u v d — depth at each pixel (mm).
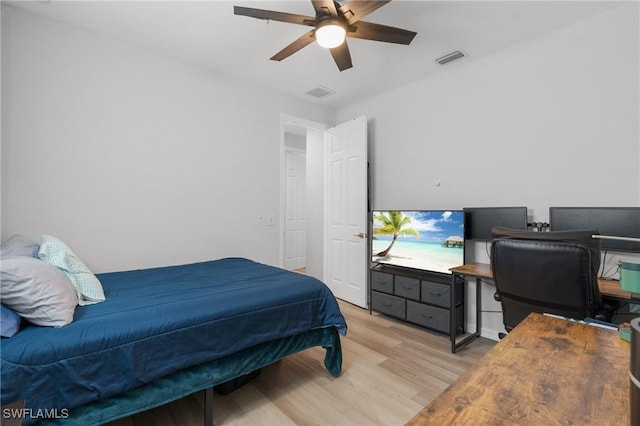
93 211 2553
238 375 1740
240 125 3459
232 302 1747
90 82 2535
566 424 569
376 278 3451
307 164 5168
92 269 2543
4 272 1221
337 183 4137
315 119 4211
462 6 2172
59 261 1607
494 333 2863
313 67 3172
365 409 1843
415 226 3232
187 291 1897
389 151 3746
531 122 2604
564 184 2436
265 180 3686
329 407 1859
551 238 1745
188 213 3086
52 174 2371
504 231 1979
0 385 1070
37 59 2309
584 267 1573
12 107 2211
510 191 2732
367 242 3807
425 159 3375
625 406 618
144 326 1418
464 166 3045
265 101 3674
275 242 3777
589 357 829
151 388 1446
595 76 2291
